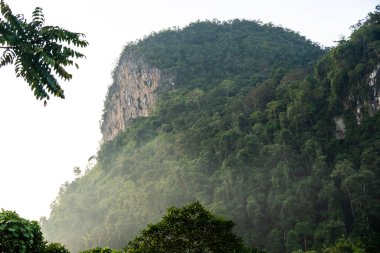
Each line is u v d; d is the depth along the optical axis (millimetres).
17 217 10422
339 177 78125
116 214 104562
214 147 103750
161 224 22891
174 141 119812
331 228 64938
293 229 70438
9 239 9852
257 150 94312
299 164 87562
